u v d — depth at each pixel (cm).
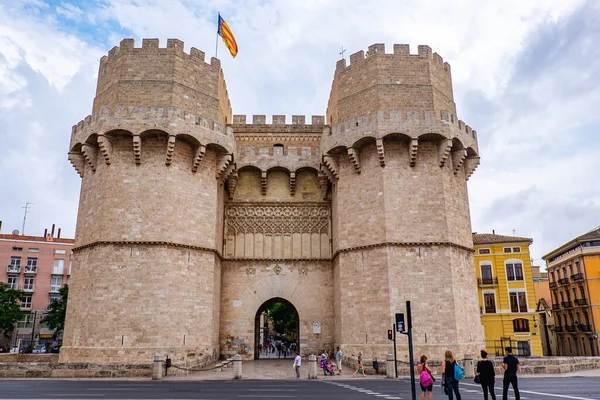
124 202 3181
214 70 3716
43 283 7562
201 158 3397
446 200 3362
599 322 5656
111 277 3050
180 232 3253
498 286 5453
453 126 3412
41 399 1741
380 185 3362
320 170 3947
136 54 3472
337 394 1956
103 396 1856
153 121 3216
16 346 6562
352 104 3669
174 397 1830
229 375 2891
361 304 3275
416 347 3067
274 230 4038
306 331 3825
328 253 3988
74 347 2989
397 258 3225
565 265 6475
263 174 3988
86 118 3406
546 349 7119
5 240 7488
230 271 3919
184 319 3145
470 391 2127
